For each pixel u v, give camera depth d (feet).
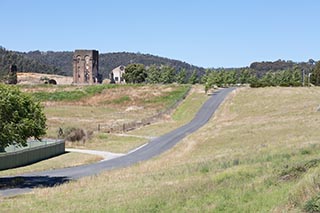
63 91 473.26
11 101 123.34
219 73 498.28
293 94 366.22
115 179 113.70
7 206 85.76
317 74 513.04
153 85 476.13
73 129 245.65
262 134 172.65
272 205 59.98
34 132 127.65
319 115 210.18
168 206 66.28
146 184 96.89
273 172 81.05
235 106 336.70
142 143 220.43
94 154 196.24
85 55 613.11
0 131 122.11
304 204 55.36
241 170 88.22
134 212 65.87
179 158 155.43
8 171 156.25
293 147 118.73
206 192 72.28
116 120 323.98
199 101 373.20
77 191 98.53
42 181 132.67
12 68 611.06
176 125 278.46
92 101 441.68
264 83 466.29
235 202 64.28
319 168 73.05
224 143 170.50
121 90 460.55
